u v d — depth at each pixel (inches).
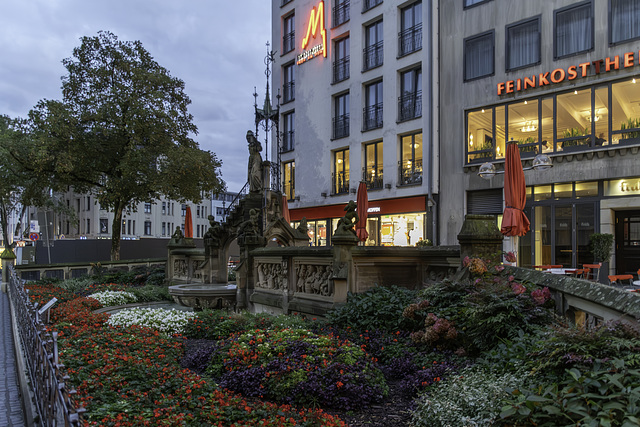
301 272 412.8
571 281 228.4
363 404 203.0
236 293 509.7
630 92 660.1
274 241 625.6
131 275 895.7
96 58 1031.6
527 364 173.0
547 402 135.3
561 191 726.5
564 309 234.1
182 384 205.5
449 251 340.8
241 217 620.4
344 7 1087.6
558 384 151.3
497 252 299.9
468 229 298.0
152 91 1005.2
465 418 157.3
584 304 216.1
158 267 957.2
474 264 275.9
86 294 632.4
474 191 831.7
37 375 167.5
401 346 267.3
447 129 863.1
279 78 1278.3
